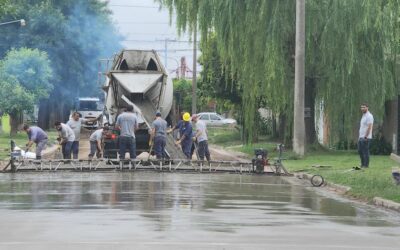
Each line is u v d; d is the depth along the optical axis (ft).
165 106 280.92
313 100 316.60
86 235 99.96
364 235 104.06
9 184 177.68
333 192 171.01
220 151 370.94
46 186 172.65
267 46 293.23
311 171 219.20
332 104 301.22
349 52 289.74
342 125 305.12
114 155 246.68
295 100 284.00
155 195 153.69
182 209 129.90
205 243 94.27
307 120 317.63
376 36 298.35
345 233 105.50
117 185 176.24
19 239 96.68
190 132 249.55
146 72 268.62
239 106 447.42
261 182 194.18
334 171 209.46
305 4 295.28
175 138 286.87
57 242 94.38
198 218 118.01
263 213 126.62
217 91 428.15
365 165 219.00
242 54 305.94
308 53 300.20
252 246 92.73
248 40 301.43
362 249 92.58
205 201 143.95
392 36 292.81
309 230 107.45
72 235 99.86
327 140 340.18
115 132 245.45
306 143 317.01
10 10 406.62
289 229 107.96
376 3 286.66
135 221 113.60
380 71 301.02
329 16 294.87
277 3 293.64
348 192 165.78
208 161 228.43
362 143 217.36
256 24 297.94
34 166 225.35
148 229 105.50
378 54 301.02
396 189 159.12
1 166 240.12
